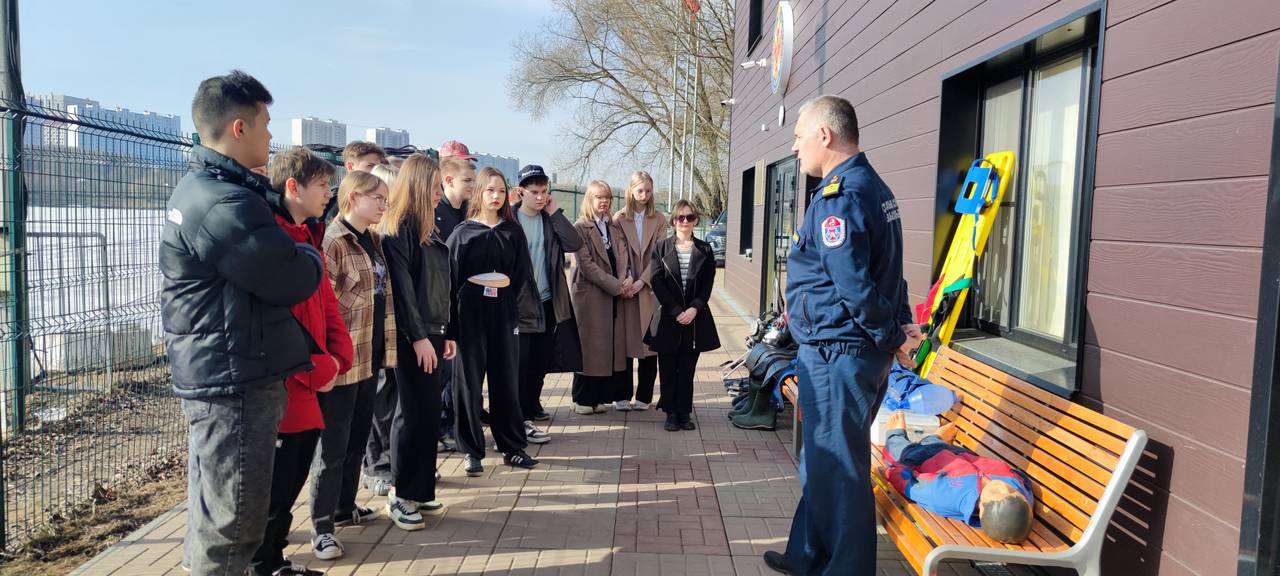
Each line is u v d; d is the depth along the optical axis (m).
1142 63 2.66
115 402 4.96
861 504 2.84
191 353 2.37
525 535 3.65
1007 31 3.59
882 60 5.34
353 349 3.23
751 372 5.49
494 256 4.40
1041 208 3.78
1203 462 2.34
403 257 3.56
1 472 3.46
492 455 4.84
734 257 13.91
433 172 3.66
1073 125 3.51
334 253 3.22
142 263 4.94
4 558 3.40
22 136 4.18
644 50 29.62
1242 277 2.21
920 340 3.07
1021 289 4.00
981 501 2.66
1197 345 2.38
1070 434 2.78
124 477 4.45
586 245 5.60
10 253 4.32
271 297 2.39
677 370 5.42
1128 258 2.72
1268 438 2.04
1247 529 2.11
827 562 3.05
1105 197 2.86
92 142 4.52
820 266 2.88
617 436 5.33
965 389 3.68
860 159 2.89
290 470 2.85
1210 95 2.35
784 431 5.49
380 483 4.17
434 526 3.73
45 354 4.59
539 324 4.95
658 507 4.02
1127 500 2.69
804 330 2.95
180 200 2.35
